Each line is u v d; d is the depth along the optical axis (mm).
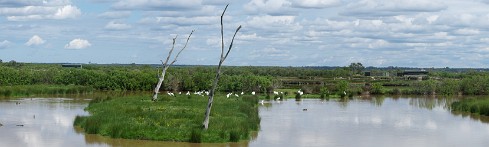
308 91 143625
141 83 155125
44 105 91312
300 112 83562
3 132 56312
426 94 152500
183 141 50000
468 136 58656
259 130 60031
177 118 59406
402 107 99812
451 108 97125
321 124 67125
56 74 156125
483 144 53125
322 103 107938
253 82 146000
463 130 63938
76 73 155750
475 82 154375
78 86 138750
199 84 153000
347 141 53594
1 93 113750
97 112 71750
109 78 156000
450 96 146875
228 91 148375
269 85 145750
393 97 139000
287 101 113562
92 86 150750
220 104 80000
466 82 154625
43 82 153500
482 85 153875
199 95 105000
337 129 62562
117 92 145125
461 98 136250
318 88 146375
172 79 153875
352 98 130375
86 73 156375
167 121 56469
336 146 50562
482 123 71938
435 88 152000
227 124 55188
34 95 121125
